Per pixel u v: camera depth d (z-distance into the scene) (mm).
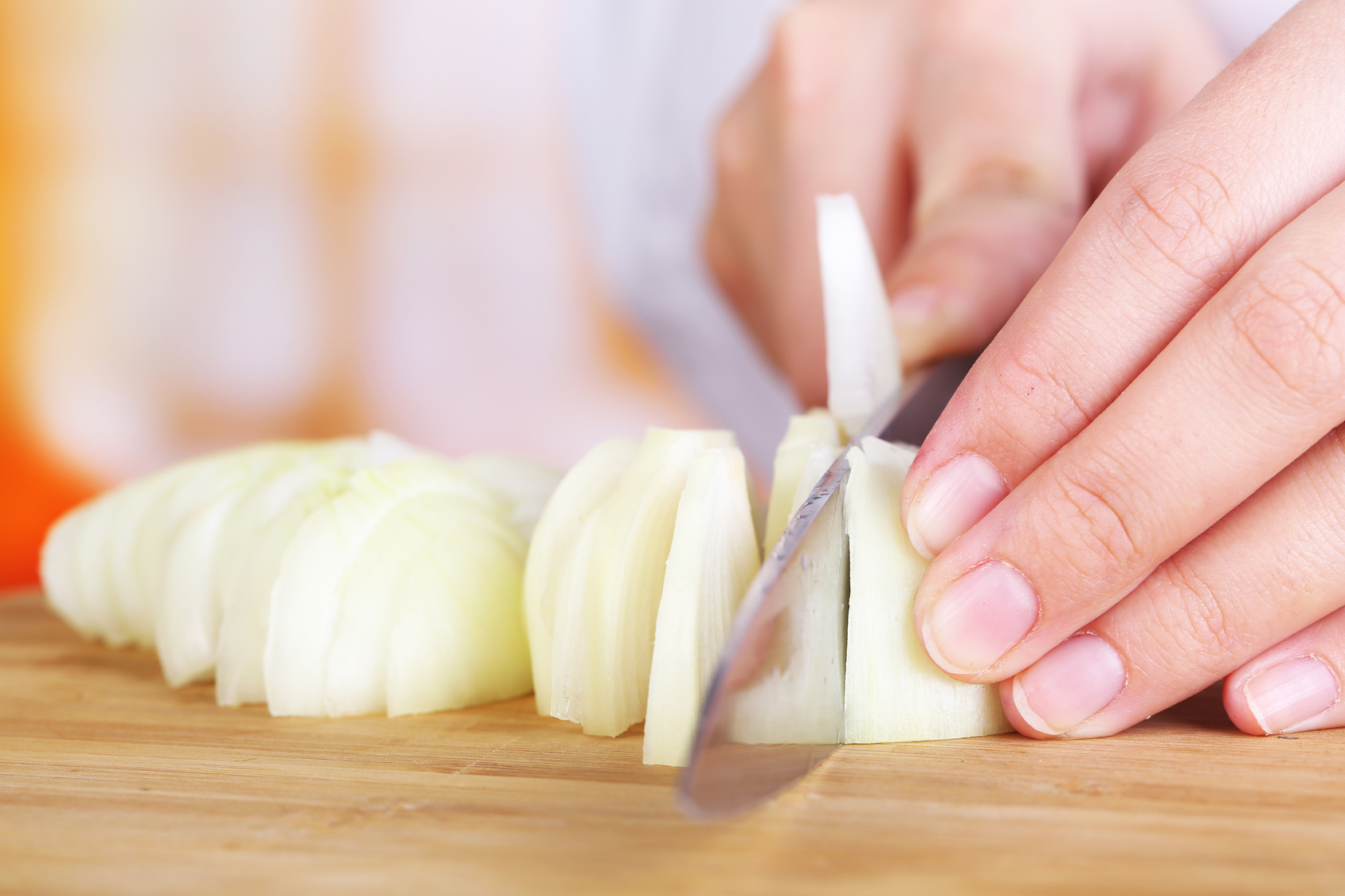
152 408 674
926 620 254
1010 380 253
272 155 648
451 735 270
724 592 260
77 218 660
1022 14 363
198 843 233
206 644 303
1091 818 234
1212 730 262
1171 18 398
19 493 662
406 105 639
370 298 657
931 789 242
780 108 422
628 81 607
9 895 221
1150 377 245
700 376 642
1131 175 253
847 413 286
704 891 219
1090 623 255
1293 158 248
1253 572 250
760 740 236
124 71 647
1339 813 234
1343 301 237
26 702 294
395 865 226
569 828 234
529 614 279
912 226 389
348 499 288
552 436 661
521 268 647
